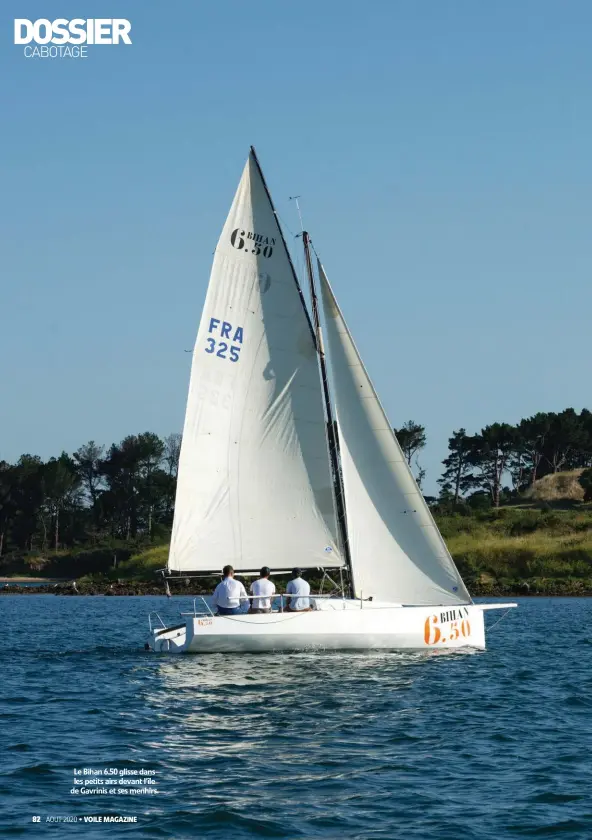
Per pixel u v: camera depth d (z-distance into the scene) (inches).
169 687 1625.2
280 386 2038.6
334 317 2017.7
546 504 7785.4
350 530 2010.3
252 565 2025.1
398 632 1932.8
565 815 973.8
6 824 947.3
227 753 1203.2
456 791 1053.8
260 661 1852.9
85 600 5187.0
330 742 1262.3
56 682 1720.0
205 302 2020.2
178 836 919.7
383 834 925.2
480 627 2032.5
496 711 1461.6
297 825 949.8
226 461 2023.9
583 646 2337.6
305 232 2048.5
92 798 1024.9
